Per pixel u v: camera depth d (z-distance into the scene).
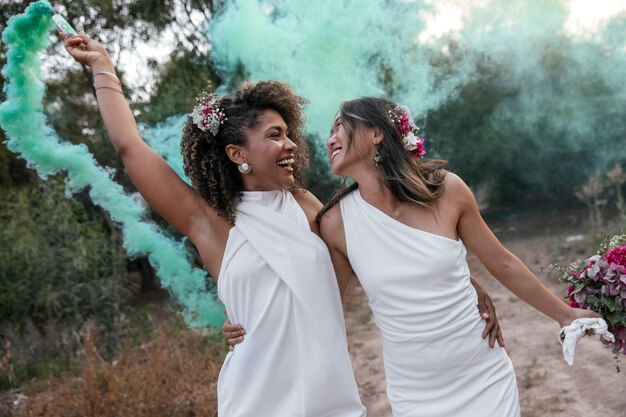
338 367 2.31
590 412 4.07
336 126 2.42
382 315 2.37
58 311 6.54
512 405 2.32
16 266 6.43
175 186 2.36
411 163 2.34
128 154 2.32
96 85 2.39
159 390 4.32
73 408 4.25
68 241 6.66
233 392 2.31
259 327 2.28
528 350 5.34
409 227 2.29
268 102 2.37
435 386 2.31
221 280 2.34
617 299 2.37
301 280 2.28
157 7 7.69
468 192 2.36
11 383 5.84
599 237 8.52
